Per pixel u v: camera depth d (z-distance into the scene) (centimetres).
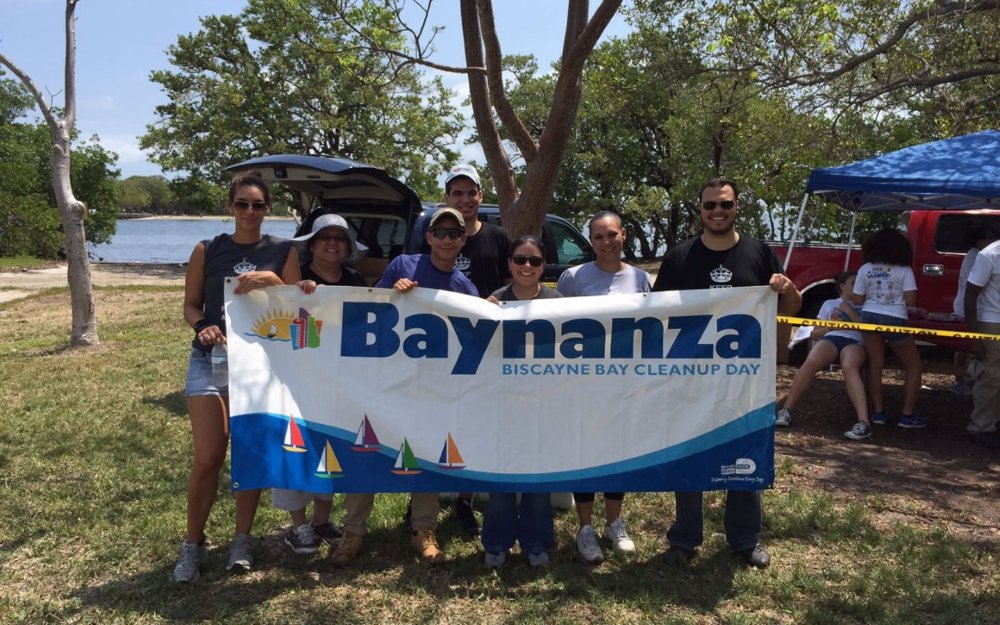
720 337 412
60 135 1047
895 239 690
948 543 454
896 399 817
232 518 487
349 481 405
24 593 396
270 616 374
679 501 427
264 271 408
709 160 2414
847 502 526
